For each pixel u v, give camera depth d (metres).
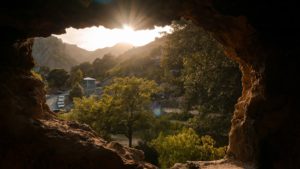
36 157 8.39
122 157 9.60
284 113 9.49
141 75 51.25
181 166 12.77
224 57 20.62
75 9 8.52
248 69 12.88
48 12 8.43
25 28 8.88
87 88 49.56
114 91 23.19
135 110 22.86
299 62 9.01
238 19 10.23
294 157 8.93
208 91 21.05
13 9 7.96
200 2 9.33
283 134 9.50
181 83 33.19
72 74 56.81
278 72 9.62
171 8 9.56
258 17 9.22
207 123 21.67
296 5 8.43
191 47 24.09
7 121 8.25
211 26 11.48
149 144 20.25
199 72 22.09
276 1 8.53
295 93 9.15
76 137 9.28
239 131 12.77
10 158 8.19
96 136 11.26
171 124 25.11
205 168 12.26
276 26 9.31
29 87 9.82
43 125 9.15
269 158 10.22
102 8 8.84
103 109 22.19
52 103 40.38
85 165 8.59
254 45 10.89
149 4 9.06
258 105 10.84
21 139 8.36
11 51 9.41
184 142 16.08
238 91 20.52
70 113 22.97
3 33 8.96
